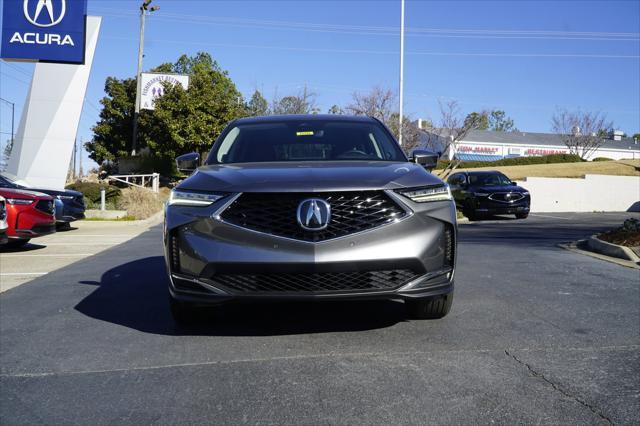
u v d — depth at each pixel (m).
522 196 19.09
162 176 35.19
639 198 27.95
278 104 36.75
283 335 4.23
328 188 3.80
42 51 18.08
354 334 4.22
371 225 3.80
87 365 3.69
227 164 4.75
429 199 4.01
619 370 3.44
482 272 7.00
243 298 3.79
